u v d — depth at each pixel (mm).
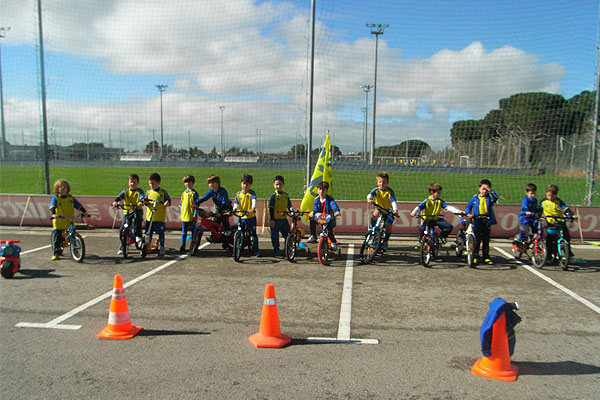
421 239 7309
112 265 7086
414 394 3113
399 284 6070
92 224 10711
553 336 4262
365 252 7562
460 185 18516
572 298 5488
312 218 7578
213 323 4516
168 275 6473
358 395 3088
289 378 3332
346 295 5535
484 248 7320
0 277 6289
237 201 7699
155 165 22375
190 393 3100
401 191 19531
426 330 4363
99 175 26438
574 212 9492
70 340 4062
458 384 3266
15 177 25812
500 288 5910
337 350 3863
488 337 3428
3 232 10133
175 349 3861
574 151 14500
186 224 8188
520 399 3074
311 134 9422
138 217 7699
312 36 9109
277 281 6188
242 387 3188
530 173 16672
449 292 5707
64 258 7574
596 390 3207
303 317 4719
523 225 7422
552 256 7395
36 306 5031
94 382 3264
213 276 6430
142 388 3174
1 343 3986
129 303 5160
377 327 4438
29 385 3219
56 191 7277
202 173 27344
